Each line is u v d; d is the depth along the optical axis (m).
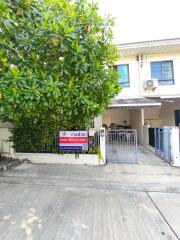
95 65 4.77
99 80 5.25
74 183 5.50
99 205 4.04
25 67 3.92
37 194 4.66
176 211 3.77
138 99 11.36
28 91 3.75
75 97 4.48
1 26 3.41
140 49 11.62
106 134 8.36
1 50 3.59
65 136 8.03
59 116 7.43
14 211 3.75
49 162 8.07
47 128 8.21
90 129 8.05
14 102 3.89
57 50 4.19
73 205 4.04
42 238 2.89
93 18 4.80
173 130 7.39
